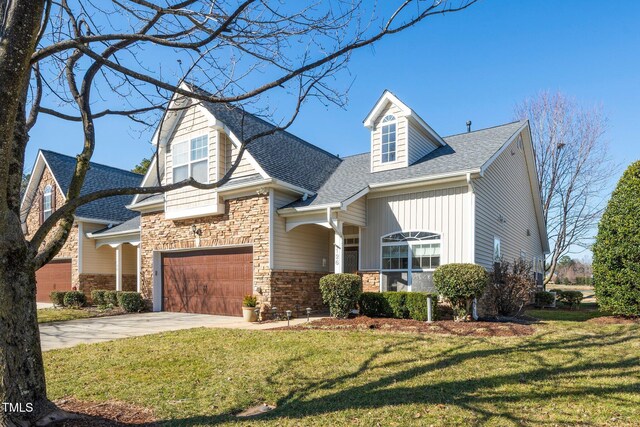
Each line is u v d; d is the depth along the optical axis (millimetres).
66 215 4488
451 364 6023
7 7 3172
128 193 4504
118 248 18672
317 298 13742
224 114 13922
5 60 3090
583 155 24141
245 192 12852
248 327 10195
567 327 8977
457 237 11336
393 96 13570
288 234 12836
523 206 17078
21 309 3771
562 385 5031
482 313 10656
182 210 14117
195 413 4445
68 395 5086
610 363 5953
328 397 4812
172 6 4367
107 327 10812
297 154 15680
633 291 10133
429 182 11672
